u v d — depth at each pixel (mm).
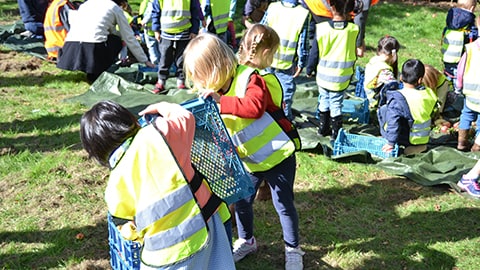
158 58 8344
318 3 8195
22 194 4777
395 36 10867
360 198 4879
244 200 3752
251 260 4000
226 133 3146
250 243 3943
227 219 2961
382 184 5137
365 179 5230
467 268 3943
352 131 6395
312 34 8391
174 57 7223
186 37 7020
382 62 6504
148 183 2535
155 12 7043
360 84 7426
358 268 3932
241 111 3242
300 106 7098
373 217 4594
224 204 2979
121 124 2592
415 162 5434
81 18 7492
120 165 2551
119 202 2545
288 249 3738
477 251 4133
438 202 4840
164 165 2566
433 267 3953
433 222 4523
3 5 12336
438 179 5156
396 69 6754
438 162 5543
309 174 5301
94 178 5086
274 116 3541
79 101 6930
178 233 2592
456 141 6281
